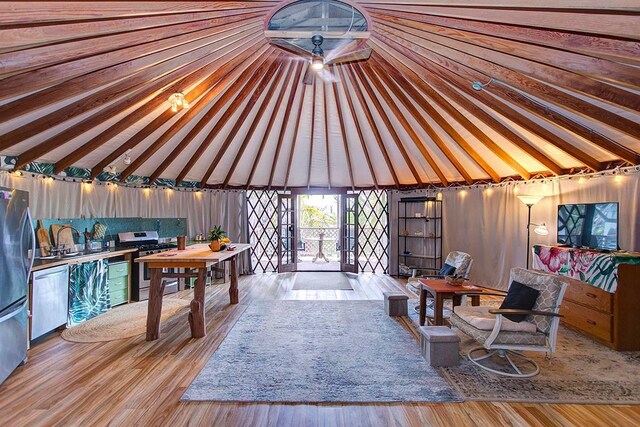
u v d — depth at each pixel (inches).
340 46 123.8
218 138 208.2
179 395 96.1
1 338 99.8
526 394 97.3
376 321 162.7
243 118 184.9
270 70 150.9
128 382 103.5
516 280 124.4
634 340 128.2
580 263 145.0
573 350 129.1
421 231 273.6
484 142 178.5
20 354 111.6
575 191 180.7
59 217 177.3
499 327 108.0
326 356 122.5
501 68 109.7
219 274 262.7
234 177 264.1
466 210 243.8
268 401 93.4
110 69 103.1
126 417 86.0
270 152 232.7
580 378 107.0
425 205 269.6
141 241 216.1
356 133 209.5
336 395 96.4
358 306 188.4
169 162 211.2
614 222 144.1
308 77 138.8
